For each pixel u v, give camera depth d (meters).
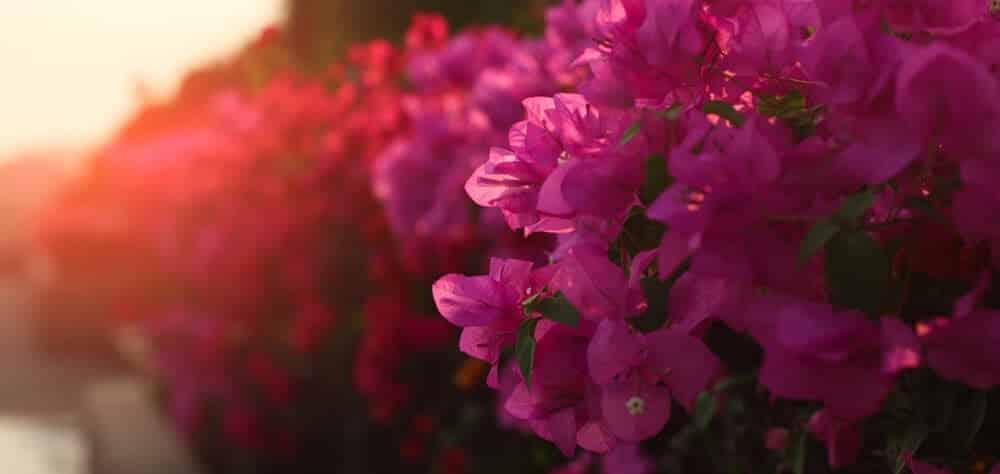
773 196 0.80
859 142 0.81
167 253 5.21
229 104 4.22
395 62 3.41
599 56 0.97
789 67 0.90
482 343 0.90
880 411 0.91
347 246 3.59
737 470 1.21
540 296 0.88
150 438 4.82
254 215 3.97
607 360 0.84
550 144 0.91
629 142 0.88
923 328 0.81
